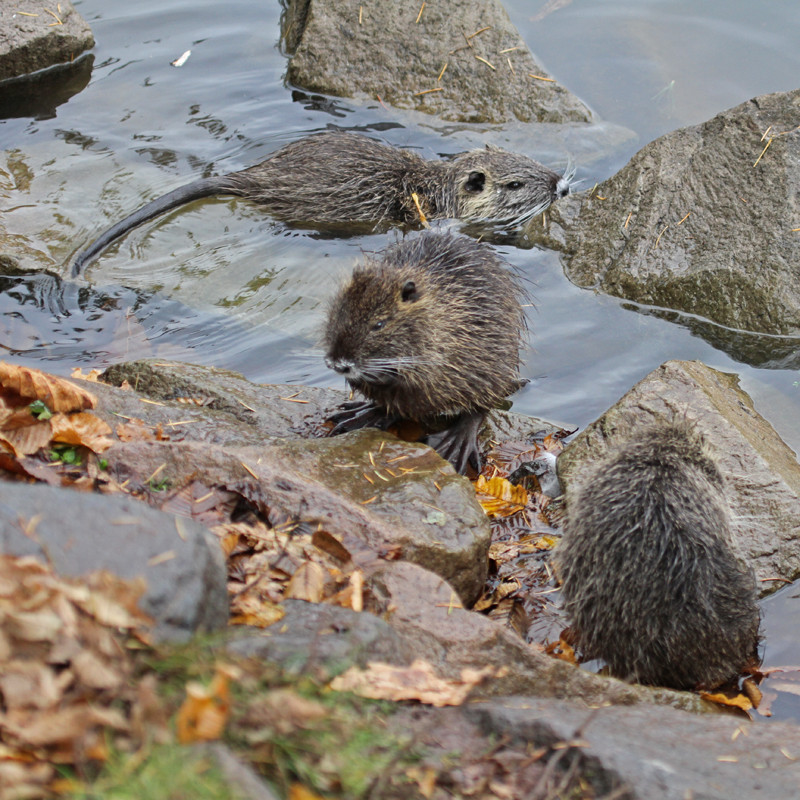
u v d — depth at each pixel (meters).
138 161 16.02
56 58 18.03
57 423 7.87
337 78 18.30
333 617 6.28
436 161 16.19
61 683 4.75
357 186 15.48
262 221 15.09
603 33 19.44
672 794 5.21
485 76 18.20
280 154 15.86
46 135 16.45
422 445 9.37
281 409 10.59
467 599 8.32
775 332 12.81
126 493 7.67
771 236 13.28
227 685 4.98
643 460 7.72
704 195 14.05
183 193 14.91
